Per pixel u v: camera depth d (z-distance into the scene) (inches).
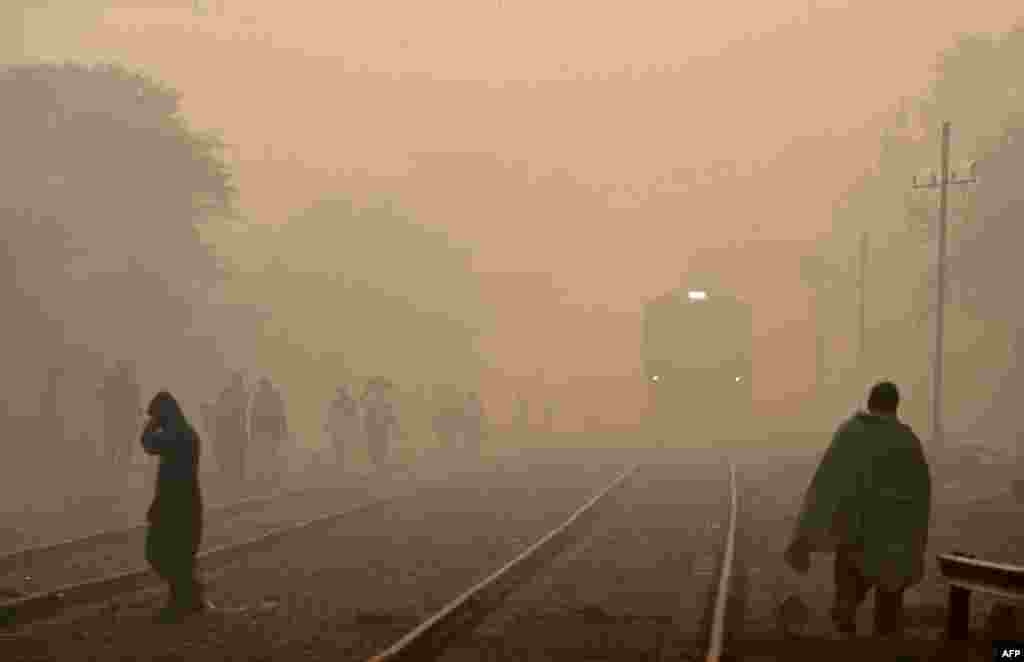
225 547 1368.1
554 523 1775.3
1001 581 812.0
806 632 949.8
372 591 1155.9
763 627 987.3
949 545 1632.6
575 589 1187.3
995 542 1673.2
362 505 1895.9
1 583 1167.0
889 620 900.0
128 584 1142.3
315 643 897.5
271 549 1446.9
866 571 836.0
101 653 847.7
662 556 1441.9
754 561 1432.1
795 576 1322.6
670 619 1016.2
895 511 836.6
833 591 1216.8
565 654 869.8
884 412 868.0
